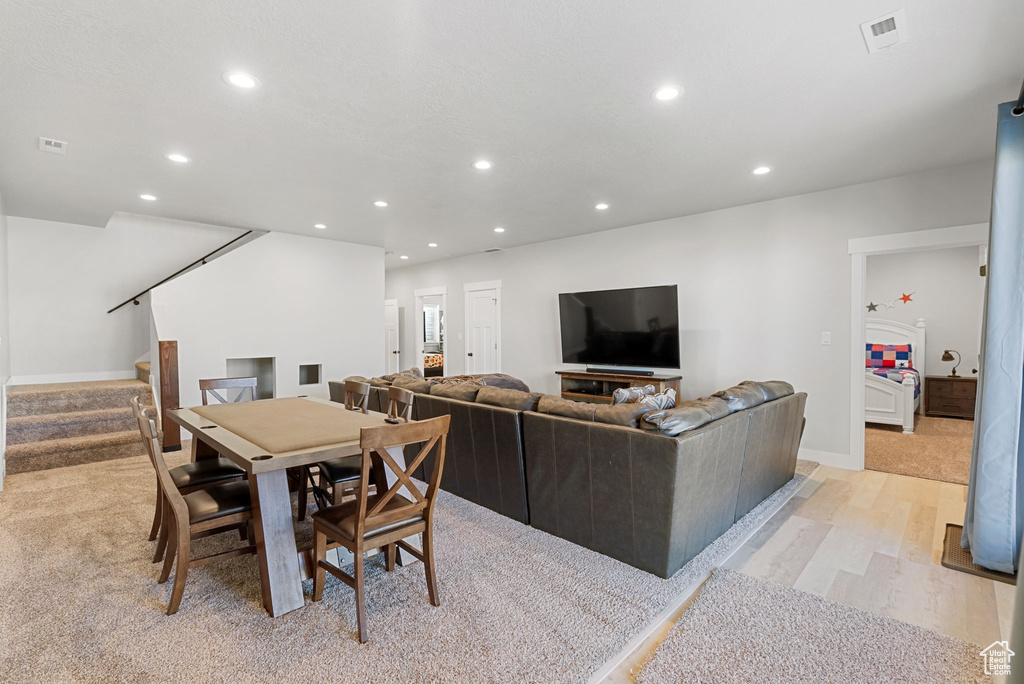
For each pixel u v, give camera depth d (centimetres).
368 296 670
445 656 175
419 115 271
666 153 333
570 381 603
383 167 355
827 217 425
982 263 595
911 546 268
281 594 202
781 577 234
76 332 544
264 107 260
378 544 191
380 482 261
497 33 197
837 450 423
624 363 555
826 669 168
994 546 236
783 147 323
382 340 684
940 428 570
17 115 264
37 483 366
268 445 213
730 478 272
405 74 228
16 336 512
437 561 247
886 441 507
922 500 340
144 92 242
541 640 185
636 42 204
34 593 216
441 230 579
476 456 316
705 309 505
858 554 258
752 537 279
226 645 181
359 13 183
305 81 233
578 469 258
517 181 392
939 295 679
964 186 359
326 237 616
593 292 571
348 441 222
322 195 427
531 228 573
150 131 288
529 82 237
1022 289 228
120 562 245
